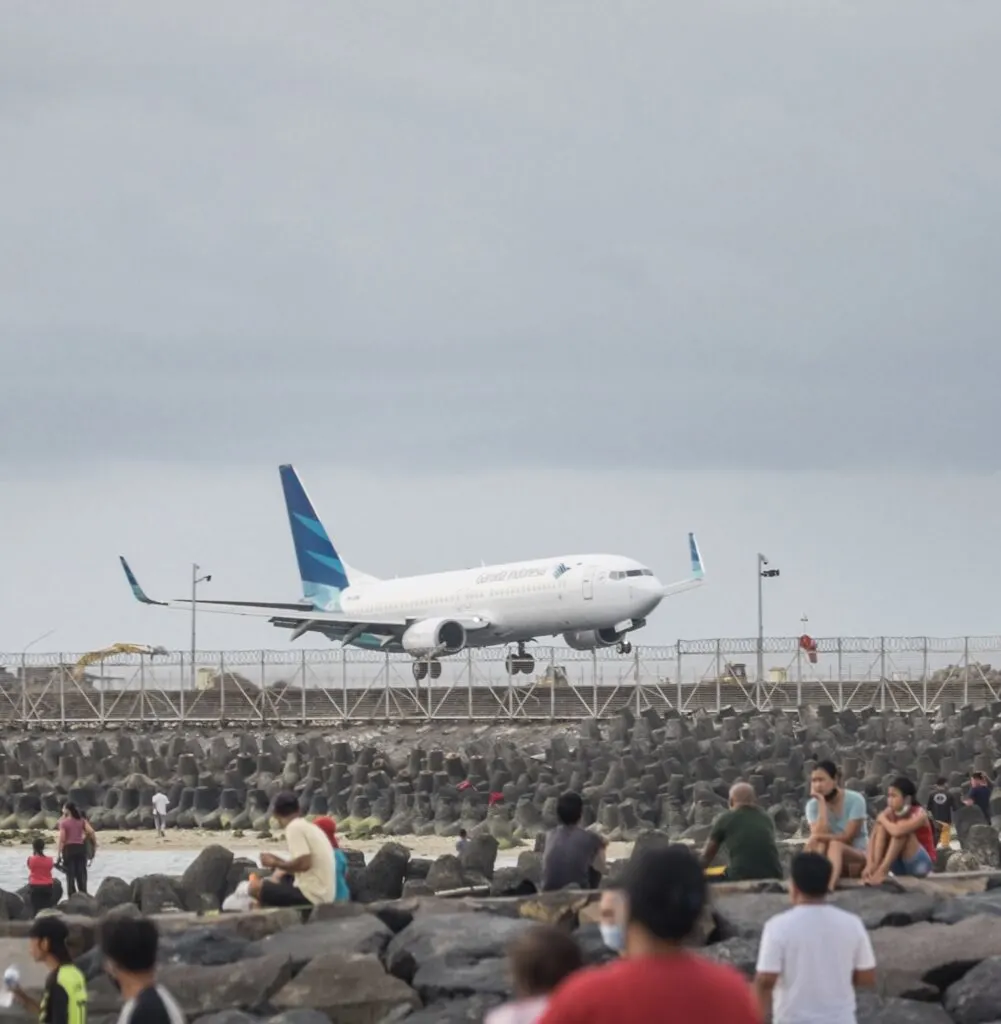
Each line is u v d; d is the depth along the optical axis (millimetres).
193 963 103812
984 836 180000
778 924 68375
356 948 105312
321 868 114938
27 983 100938
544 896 110312
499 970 99875
